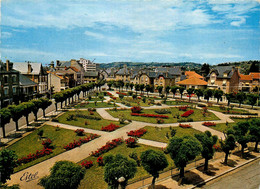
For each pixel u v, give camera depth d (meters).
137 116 38.75
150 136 26.70
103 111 42.84
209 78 74.25
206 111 44.31
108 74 157.88
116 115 39.12
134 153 19.05
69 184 10.84
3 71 41.22
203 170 18.61
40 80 63.69
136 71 107.25
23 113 27.89
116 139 24.09
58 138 25.12
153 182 14.45
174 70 93.75
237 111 45.78
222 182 16.86
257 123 23.84
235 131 22.02
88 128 29.72
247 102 57.00
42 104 33.78
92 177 16.27
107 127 29.62
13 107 26.72
